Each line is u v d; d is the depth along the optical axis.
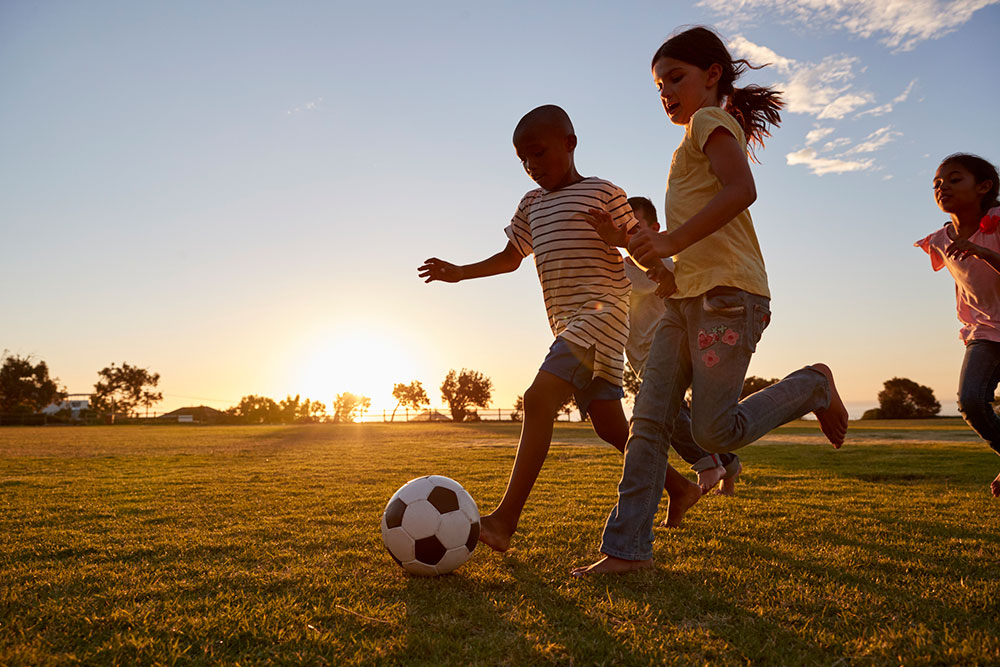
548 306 3.28
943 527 3.61
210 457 10.38
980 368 3.70
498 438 17.36
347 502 4.78
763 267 2.70
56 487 6.07
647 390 2.79
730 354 2.56
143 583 2.48
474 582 2.52
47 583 2.47
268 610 2.11
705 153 2.51
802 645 1.83
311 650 1.79
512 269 3.68
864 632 1.90
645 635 1.90
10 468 8.47
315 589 2.38
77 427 36.88
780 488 5.51
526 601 2.24
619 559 2.60
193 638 1.88
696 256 2.65
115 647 1.79
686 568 2.65
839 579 2.49
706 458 4.03
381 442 15.44
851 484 5.84
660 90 2.84
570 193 3.19
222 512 4.36
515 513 2.92
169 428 33.22
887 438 14.52
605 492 5.38
